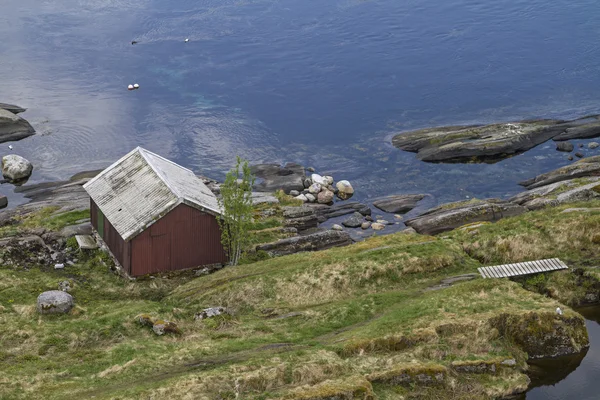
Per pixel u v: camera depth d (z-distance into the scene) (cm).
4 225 5906
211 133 9050
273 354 3447
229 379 3181
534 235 4697
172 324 3903
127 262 4669
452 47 11894
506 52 11625
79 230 5344
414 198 7050
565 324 3706
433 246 4756
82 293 4484
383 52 11769
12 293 4306
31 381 3297
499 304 3841
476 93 10156
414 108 9706
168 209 4647
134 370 3412
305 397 3050
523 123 8481
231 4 14225
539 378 3559
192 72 11119
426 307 3847
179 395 3083
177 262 4797
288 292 4350
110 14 13700
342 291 4353
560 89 10200
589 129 8269
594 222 4656
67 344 3734
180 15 13625
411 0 14288
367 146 8550
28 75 11012
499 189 7250
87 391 3219
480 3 14012
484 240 4791
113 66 11381
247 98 10156
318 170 7969
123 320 3953
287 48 12012
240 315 4159
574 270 4275
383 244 4988
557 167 7631
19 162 7888
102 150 8638
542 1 13975
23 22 13250
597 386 3481
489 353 3525
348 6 14012
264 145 8700
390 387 3262
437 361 3422
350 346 3475
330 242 5600
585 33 12281
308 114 9594
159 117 9556
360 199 7219
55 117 9562
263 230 5756
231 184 4869
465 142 8056
